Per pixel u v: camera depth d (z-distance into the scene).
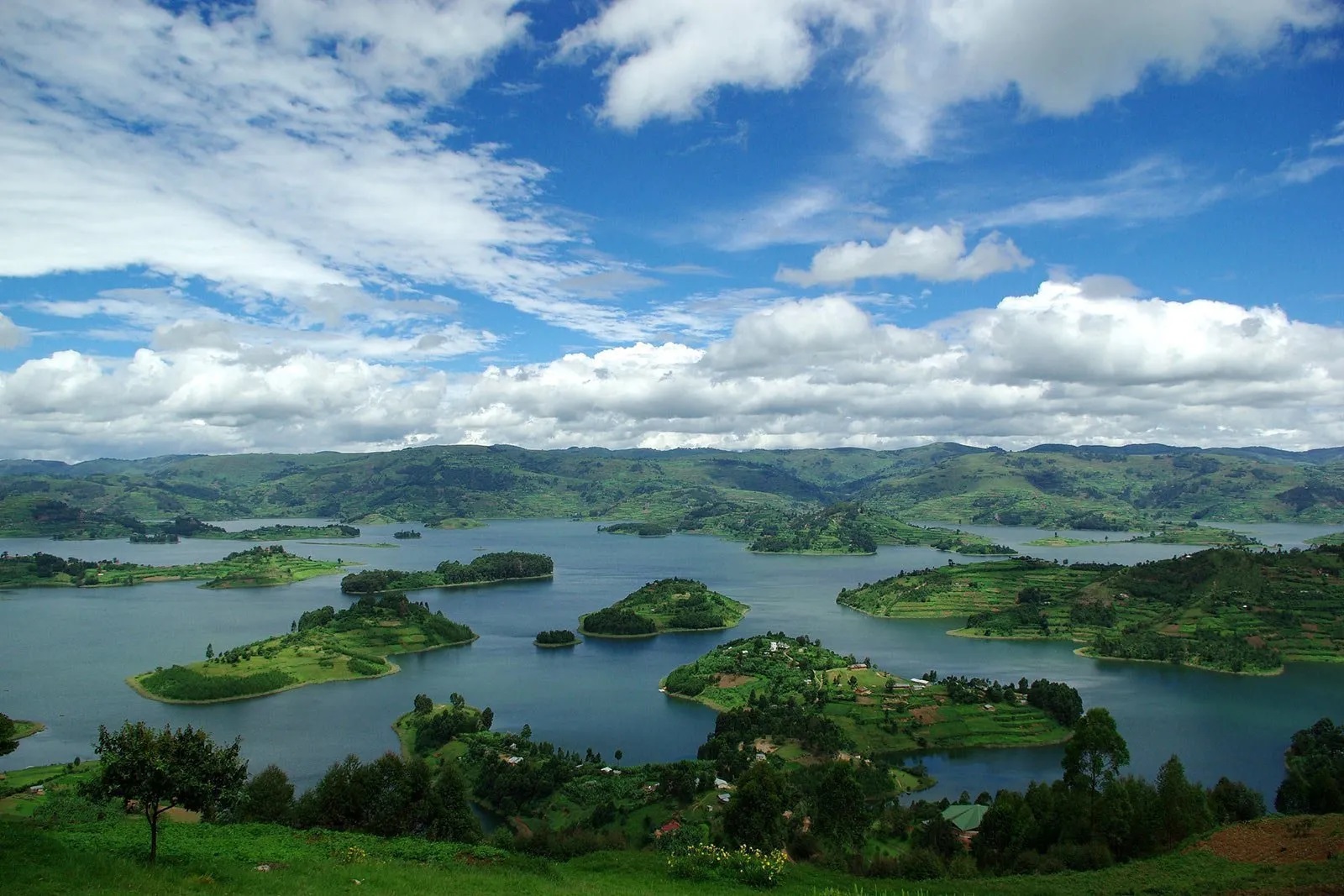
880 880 90.56
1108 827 102.62
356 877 66.06
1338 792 120.25
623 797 151.50
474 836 109.56
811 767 171.50
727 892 79.94
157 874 59.41
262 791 105.38
